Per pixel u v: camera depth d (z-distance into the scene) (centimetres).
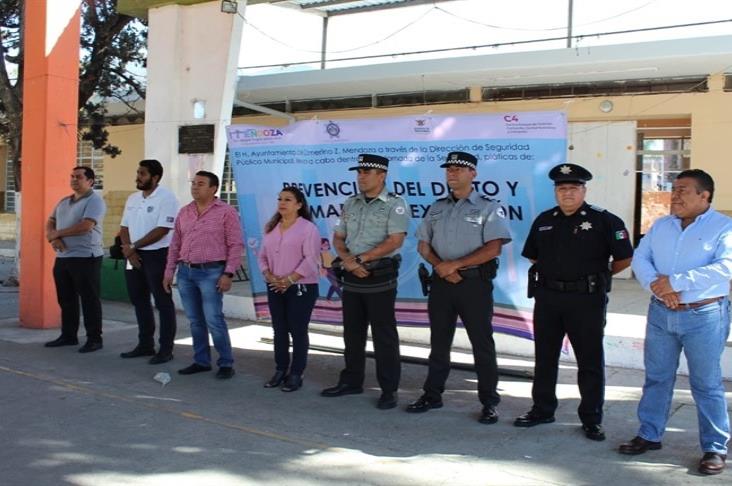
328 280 759
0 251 1811
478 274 558
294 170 750
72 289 785
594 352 515
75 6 890
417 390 650
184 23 1023
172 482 434
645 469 461
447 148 688
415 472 454
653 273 465
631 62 1130
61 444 495
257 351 796
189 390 636
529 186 661
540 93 1337
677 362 482
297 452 488
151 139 1051
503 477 447
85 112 1507
